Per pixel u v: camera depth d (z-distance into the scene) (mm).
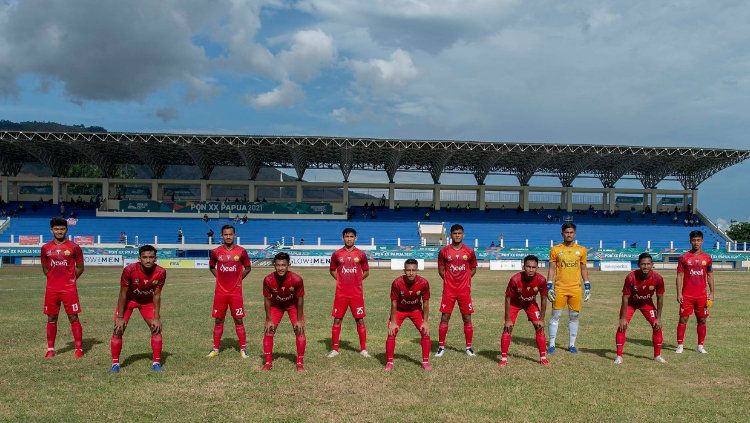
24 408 6402
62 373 8039
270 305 8562
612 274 34906
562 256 10016
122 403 6629
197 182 57000
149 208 54406
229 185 57531
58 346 10055
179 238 47531
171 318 13523
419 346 10328
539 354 9445
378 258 41031
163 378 7805
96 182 56406
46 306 9117
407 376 8016
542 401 6855
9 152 53312
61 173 57875
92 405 6543
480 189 60094
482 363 8961
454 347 10328
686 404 6809
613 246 51094
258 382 7633
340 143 47906
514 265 39938
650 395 7176
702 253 10133
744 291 22250
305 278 27969
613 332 12180
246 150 51656
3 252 40469
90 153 52688
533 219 58562
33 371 8156
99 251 38812
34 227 49656
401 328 12492
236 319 9328
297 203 55625
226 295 9289
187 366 8562
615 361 9086
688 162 55062
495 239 51844
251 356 9336
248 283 24734
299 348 8438
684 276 10117
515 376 8094
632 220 58500
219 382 7617
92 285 22609
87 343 10328
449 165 59250
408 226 54625
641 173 60406
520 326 12953
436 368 8562
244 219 53219
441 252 9719
